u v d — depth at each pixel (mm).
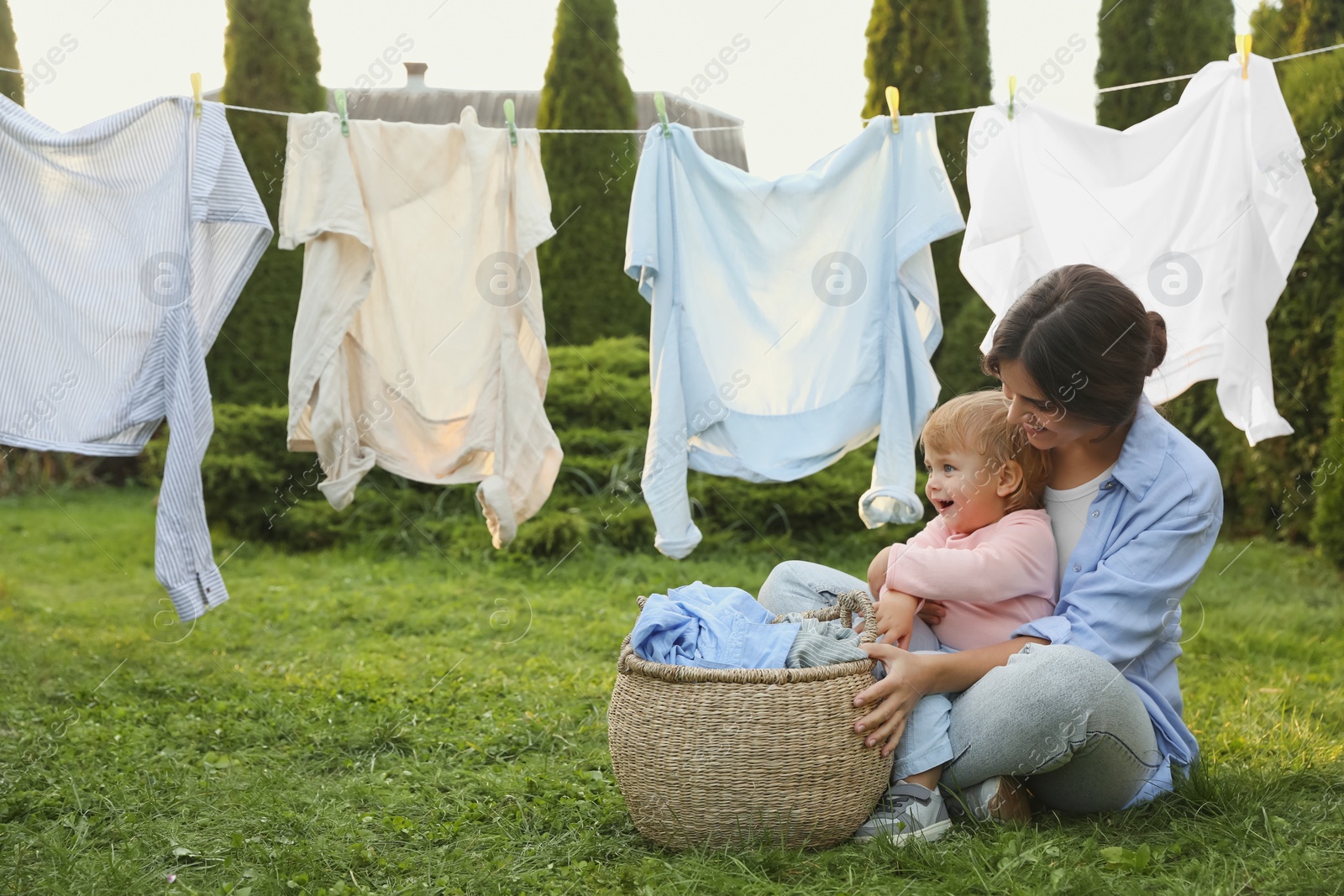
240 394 7238
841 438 3254
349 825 2377
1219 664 3930
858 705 2127
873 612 2303
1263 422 3145
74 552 6848
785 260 3281
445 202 3363
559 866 2176
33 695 3512
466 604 5293
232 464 6730
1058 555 2402
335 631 4730
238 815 2465
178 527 2930
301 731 3160
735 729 2092
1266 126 3086
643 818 2219
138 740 3029
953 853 2039
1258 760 2646
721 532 6531
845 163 3227
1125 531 2301
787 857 2072
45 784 2652
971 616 2361
